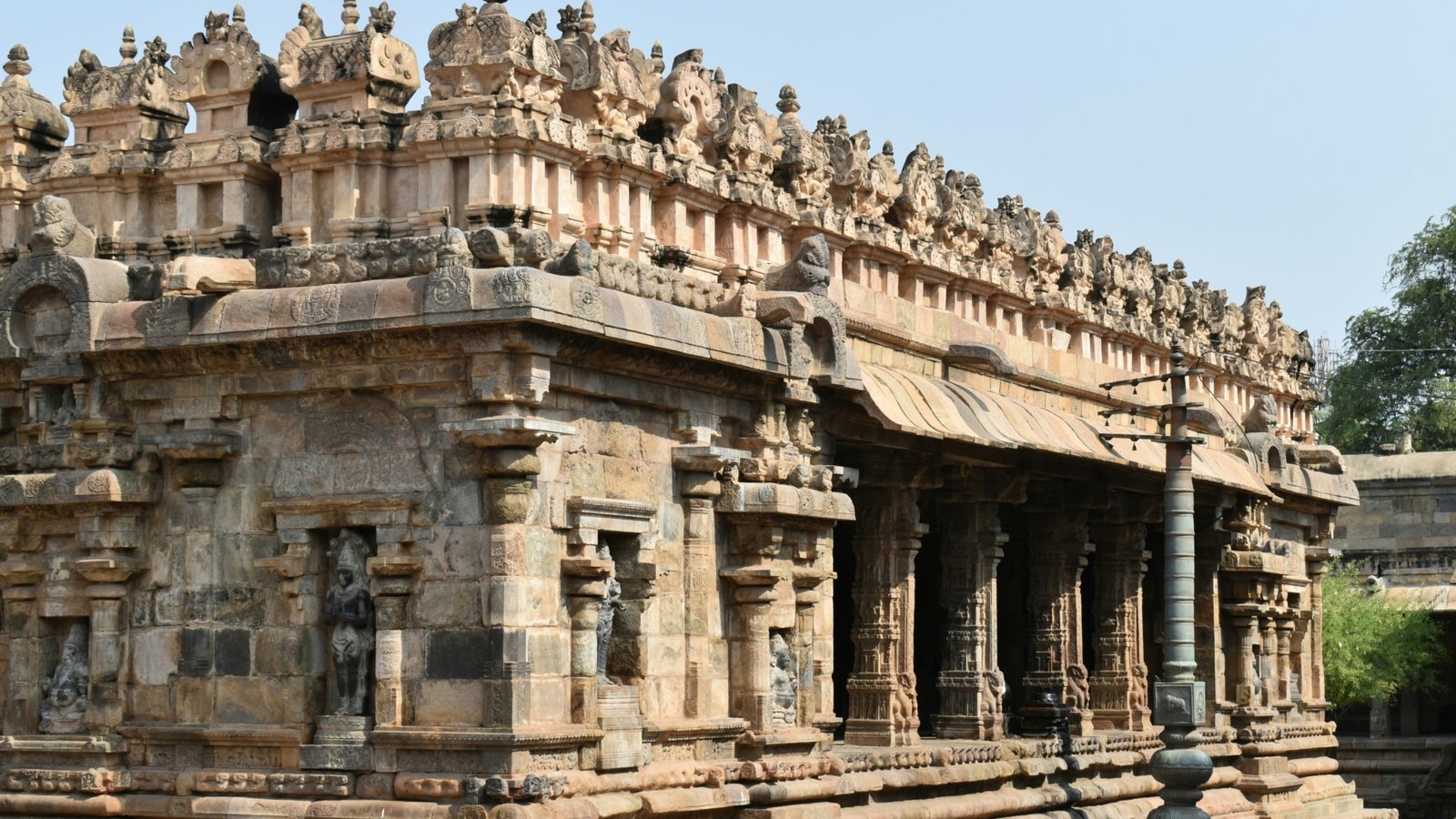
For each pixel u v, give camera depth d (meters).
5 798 23.78
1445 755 55.75
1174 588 31.41
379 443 22.80
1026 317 35.31
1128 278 39.44
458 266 21.98
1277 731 42.09
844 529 36.38
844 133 30.12
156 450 23.64
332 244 23.03
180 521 23.75
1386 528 61.06
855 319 29.14
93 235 24.53
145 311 23.45
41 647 24.36
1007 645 37.72
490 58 22.97
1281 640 44.31
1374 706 58.78
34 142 25.80
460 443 22.25
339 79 23.61
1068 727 33.25
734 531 25.80
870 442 28.42
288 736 22.77
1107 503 34.28
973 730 31.56
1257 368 45.97
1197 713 30.83
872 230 30.00
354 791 22.44
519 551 22.03
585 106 24.31
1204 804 37.81
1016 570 37.81
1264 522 42.03
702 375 24.84
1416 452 64.88
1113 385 32.62
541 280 21.62
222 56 24.53
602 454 23.67
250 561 23.38
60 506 23.80
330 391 23.02
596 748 22.91
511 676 21.80
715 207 26.64
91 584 23.91
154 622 23.80
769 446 26.17
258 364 23.12
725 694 25.66
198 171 24.30
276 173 24.25
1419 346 78.19
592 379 23.25
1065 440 30.83
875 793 27.84
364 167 23.47
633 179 24.72
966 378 32.72
